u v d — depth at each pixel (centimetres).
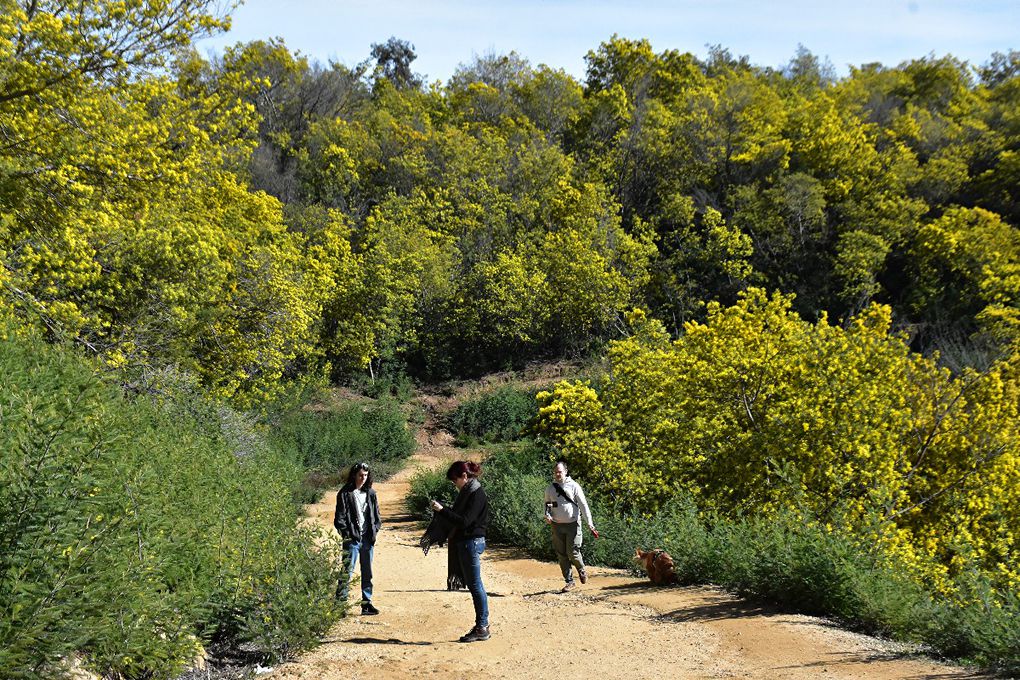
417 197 5709
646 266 5481
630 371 2017
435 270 5069
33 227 1413
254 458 1614
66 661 476
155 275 1862
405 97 8231
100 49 1367
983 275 4544
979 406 1537
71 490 479
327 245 4550
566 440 1902
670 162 6372
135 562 520
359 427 3650
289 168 6206
